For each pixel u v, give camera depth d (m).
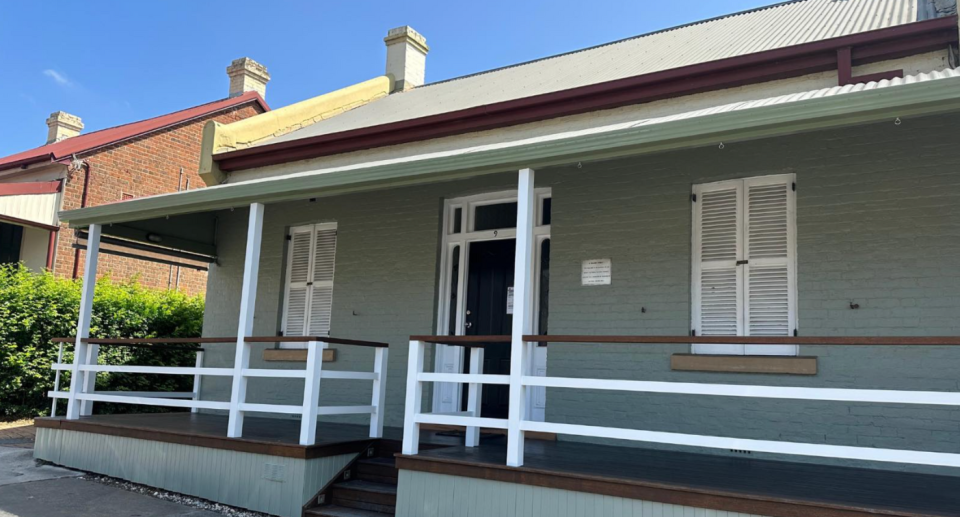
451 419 5.89
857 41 6.76
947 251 5.98
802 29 8.62
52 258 14.61
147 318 12.24
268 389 9.67
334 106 13.05
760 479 5.23
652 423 6.97
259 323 9.98
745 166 6.88
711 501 4.70
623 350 7.23
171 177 17.33
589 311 7.48
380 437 7.27
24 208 14.18
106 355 11.44
